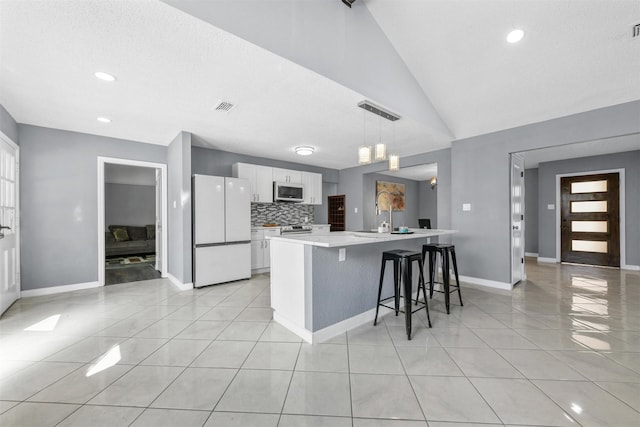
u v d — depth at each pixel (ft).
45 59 6.53
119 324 8.63
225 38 5.82
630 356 6.66
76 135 12.32
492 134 12.92
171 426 4.50
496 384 5.60
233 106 9.42
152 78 7.47
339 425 4.53
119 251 20.99
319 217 22.44
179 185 12.71
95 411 4.82
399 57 9.98
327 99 8.82
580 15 7.30
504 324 8.66
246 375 5.93
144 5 4.88
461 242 14.05
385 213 26.32
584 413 4.75
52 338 7.64
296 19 6.81
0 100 8.89
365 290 8.97
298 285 7.89
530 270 17.06
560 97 10.07
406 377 5.85
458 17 8.18
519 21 7.79
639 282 13.92
